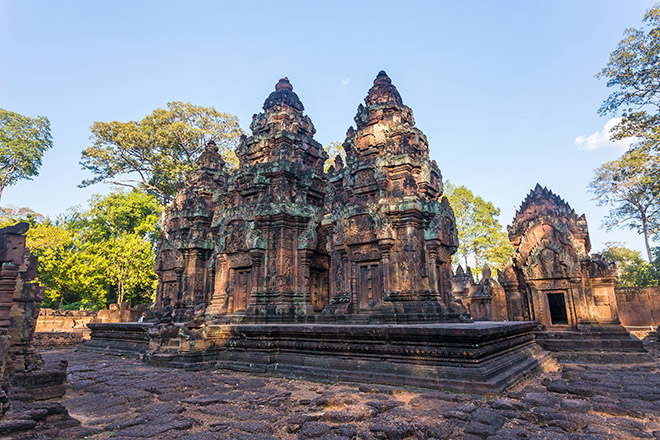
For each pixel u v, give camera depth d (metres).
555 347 15.88
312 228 19.34
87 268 35.50
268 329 12.42
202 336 13.52
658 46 24.62
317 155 22.52
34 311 10.01
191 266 24.34
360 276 16.70
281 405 7.84
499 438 5.61
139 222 43.78
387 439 5.64
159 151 42.88
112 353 18.22
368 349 10.46
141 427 6.28
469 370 8.78
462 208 46.19
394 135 17.50
